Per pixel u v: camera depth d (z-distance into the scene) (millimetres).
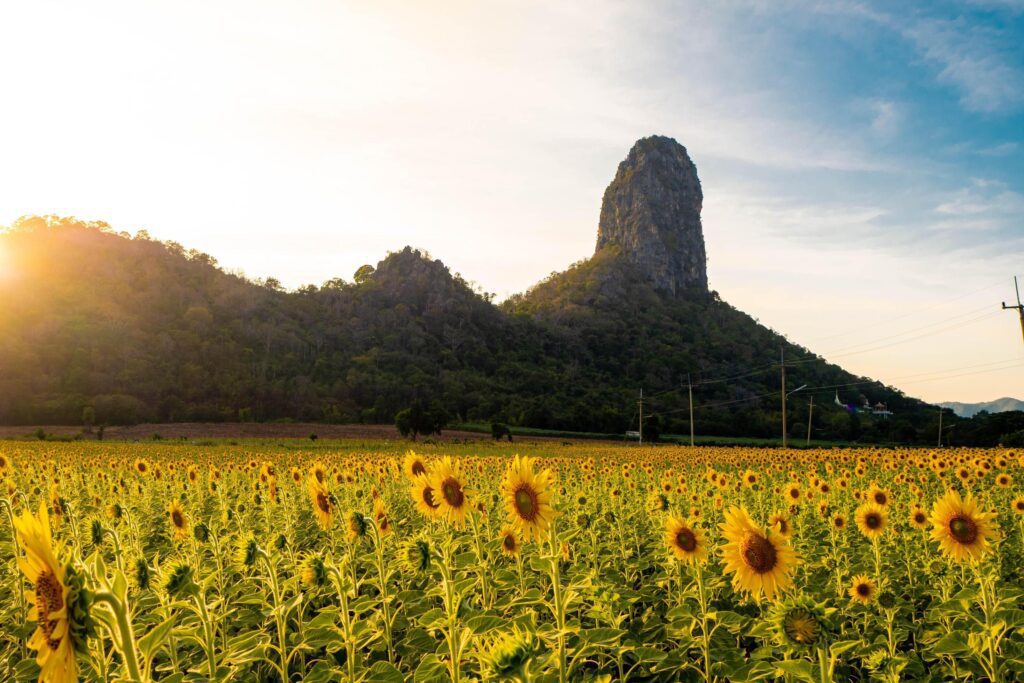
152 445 53844
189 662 5375
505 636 2787
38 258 169500
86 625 2309
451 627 4191
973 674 5160
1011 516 10320
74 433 82625
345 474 14367
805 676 3311
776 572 4172
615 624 5051
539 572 7992
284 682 4586
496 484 13812
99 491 13398
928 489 14172
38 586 2301
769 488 15039
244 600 5949
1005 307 30516
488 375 180250
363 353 176750
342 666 5438
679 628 5719
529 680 2707
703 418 121188
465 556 6664
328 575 4852
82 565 2367
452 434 92812
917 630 6578
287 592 6727
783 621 3230
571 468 20547
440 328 199000
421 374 162125
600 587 5332
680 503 11883
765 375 185625
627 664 6113
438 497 5719
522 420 115375
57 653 2238
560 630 4316
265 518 10453
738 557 4305
